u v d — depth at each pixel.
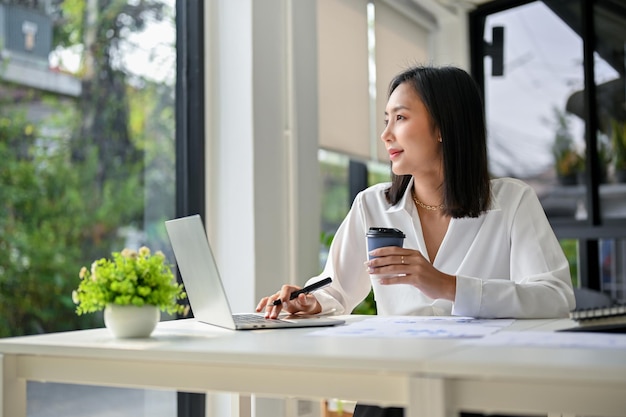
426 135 1.92
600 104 4.50
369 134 3.92
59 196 2.40
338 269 2.05
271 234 2.90
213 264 1.46
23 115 2.29
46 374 1.33
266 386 1.13
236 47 2.88
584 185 4.53
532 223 1.87
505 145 4.81
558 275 1.76
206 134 2.90
